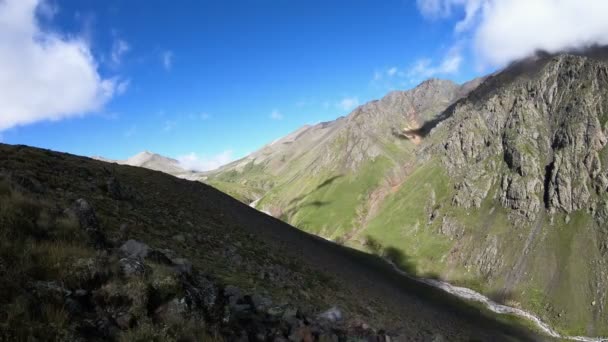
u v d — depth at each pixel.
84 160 49.88
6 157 31.48
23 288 9.05
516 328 131.38
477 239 194.12
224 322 12.70
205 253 28.28
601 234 160.50
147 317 10.23
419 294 115.06
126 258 12.34
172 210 40.47
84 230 13.97
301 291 29.97
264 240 51.12
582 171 181.25
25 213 12.86
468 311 131.88
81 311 9.54
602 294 142.25
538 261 166.62
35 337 7.97
